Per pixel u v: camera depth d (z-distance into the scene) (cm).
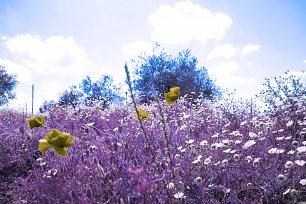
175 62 2755
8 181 396
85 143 410
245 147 355
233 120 564
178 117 564
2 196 349
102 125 539
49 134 237
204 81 2680
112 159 280
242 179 340
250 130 485
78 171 320
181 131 462
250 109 640
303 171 323
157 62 2603
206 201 286
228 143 362
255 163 331
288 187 314
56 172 327
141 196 250
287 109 550
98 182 282
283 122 491
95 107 702
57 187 305
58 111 704
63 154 240
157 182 273
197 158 352
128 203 237
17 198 319
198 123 545
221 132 465
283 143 407
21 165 429
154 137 395
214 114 660
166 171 275
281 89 603
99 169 284
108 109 749
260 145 397
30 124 294
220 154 371
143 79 2414
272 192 308
